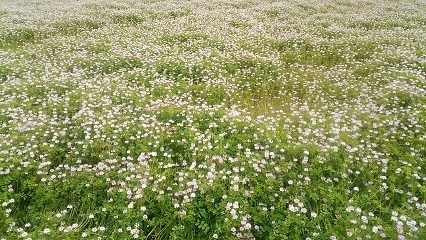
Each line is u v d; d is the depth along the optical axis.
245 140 7.02
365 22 18.14
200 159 6.56
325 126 7.79
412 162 6.36
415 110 8.24
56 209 5.44
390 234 4.71
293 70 11.70
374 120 7.89
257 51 13.30
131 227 5.05
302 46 14.11
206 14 19.41
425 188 5.64
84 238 4.75
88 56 11.91
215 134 7.46
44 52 12.45
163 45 13.50
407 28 17.22
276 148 6.74
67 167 6.05
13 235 4.57
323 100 9.27
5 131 7.16
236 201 5.23
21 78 10.15
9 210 5.04
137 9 20.77
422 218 5.09
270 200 5.51
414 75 10.16
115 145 6.81
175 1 24.12
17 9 20.75
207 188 5.57
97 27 17.22
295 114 8.41
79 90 9.20
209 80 10.19
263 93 10.23
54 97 8.82
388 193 5.72
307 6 23.44
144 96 9.02
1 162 6.00
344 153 6.59
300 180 5.96
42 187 5.68
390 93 9.16
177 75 11.01
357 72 11.47
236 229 5.04
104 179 5.88
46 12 20.11
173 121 7.75
